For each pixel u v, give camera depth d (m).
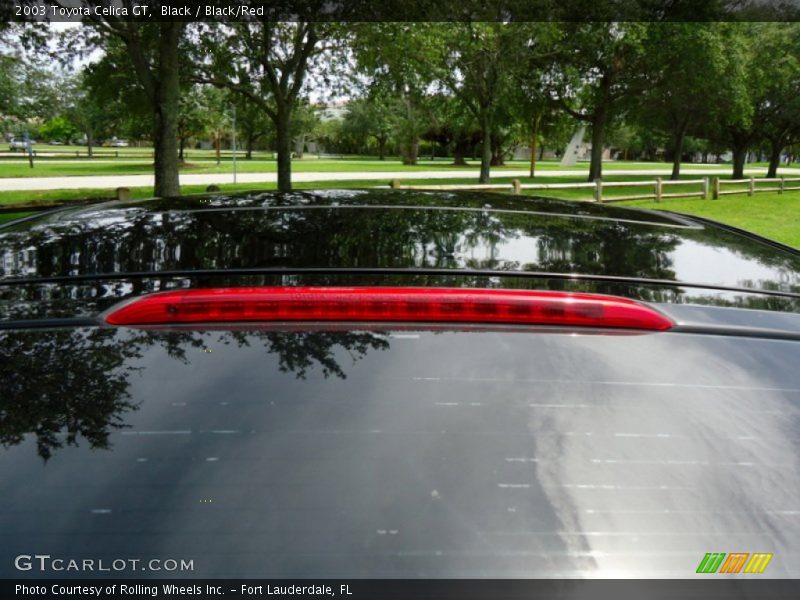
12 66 24.22
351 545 0.90
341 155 95.50
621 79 35.25
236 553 0.89
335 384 1.10
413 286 1.38
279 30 21.73
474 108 33.16
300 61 21.86
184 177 36.34
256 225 1.86
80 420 1.03
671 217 2.42
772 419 1.09
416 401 1.08
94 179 33.84
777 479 0.99
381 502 0.94
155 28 19.16
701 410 1.10
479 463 0.99
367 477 0.97
